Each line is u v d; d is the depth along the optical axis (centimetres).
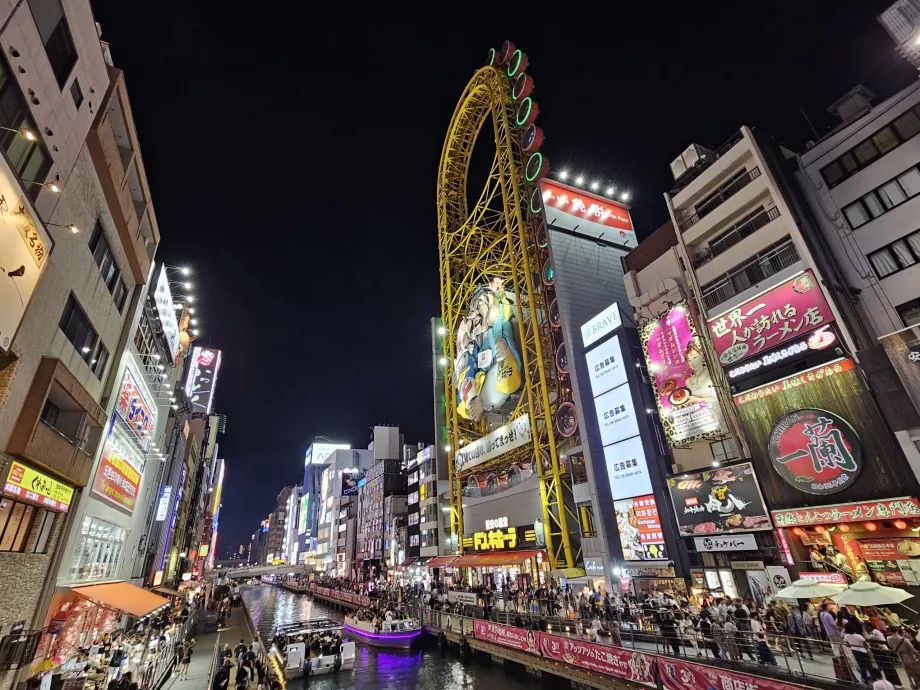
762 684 1472
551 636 2392
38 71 1549
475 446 5588
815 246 2538
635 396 3459
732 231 3003
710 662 1780
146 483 3903
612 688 2017
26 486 1719
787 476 2375
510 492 4931
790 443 2380
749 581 2498
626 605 2580
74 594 2264
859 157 2575
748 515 2523
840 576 2128
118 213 2400
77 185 1939
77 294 2039
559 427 4241
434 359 7425
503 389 5253
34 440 1672
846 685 1413
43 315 1742
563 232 4753
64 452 1950
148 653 2370
